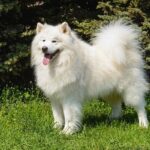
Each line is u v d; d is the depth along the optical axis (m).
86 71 6.50
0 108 7.57
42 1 8.83
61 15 8.84
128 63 6.77
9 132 6.27
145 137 6.28
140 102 6.91
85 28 8.20
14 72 8.13
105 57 6.71
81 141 5.98
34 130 6.29
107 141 6.00
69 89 6.34
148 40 8.04
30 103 7.87
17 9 8.07
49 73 6.33
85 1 9.14
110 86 6.72
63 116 6.73
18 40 8.35
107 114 7.50
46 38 6.20
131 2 8.05
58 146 5.70
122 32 6.72
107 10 8.26
